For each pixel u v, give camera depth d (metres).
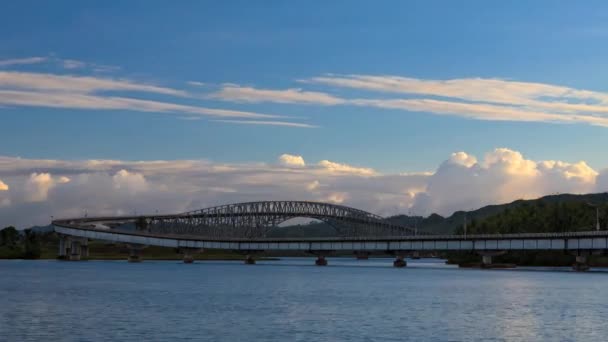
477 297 136.88
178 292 150.38
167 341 82.31
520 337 85.75
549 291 150.25
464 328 92.88
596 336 86.44
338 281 193.25
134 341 82.19
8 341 82.12
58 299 132.50
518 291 150.75
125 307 117.94
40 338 84.25
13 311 111.69
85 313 108.88
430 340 83.50
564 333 88.69
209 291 153.62
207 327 93.44
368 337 85.62
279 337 85.50
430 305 121.75
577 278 198.75
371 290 156.75
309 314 108.31
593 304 121.88
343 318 103.38
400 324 96.75
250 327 93.62
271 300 131.25
